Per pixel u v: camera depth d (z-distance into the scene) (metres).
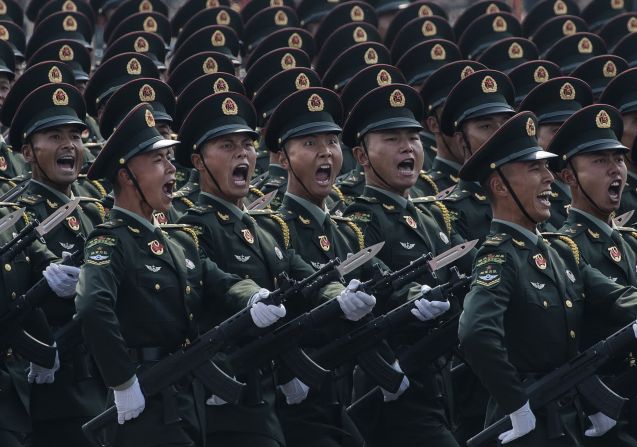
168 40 62.69
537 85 50.31
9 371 37.78
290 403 37.97
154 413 34.28
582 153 38.91
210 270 36.34
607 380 37.06
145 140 35.16
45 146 40.62
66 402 38.59
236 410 36.00
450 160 47.41
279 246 39.12
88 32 60.78
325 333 38.31
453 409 40.03
